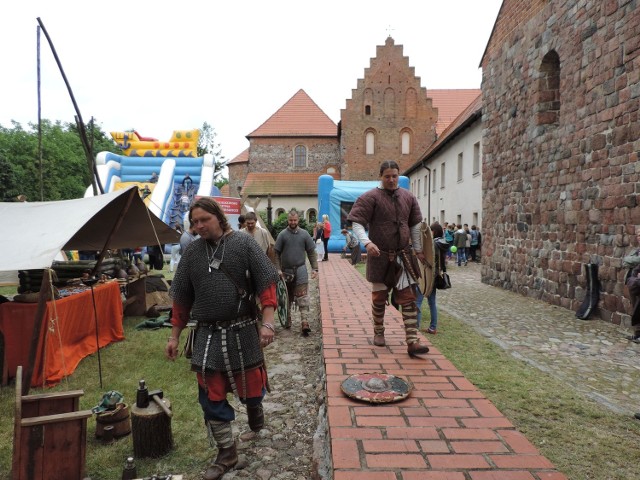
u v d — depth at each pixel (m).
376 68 43.62
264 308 2.99
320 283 10.05
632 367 5.36
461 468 2.32
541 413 3.87
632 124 7.30
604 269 8.01
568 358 5.72
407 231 4.29
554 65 10.27
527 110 10.85
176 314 3.09
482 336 6.84
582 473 2.93
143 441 3.44
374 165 43.75
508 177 11.95
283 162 48.56
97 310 6.41
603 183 8.04
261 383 3.09
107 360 5.87
